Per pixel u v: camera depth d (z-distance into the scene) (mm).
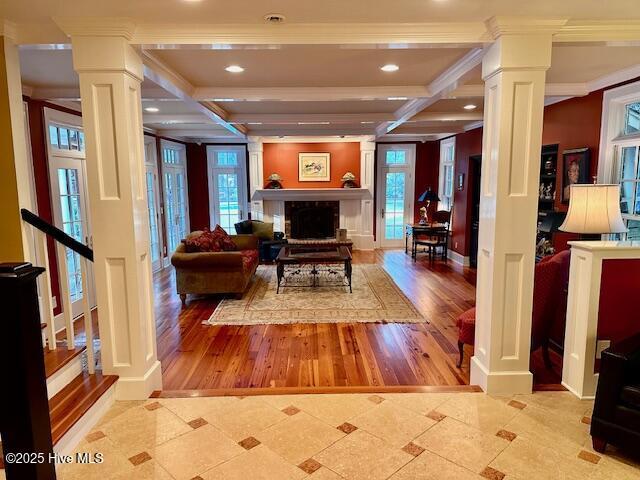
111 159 2479
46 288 2602
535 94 2447
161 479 1917
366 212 9125
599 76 3850
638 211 3713
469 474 1941
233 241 6715
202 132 7465
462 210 7598
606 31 2463
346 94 4215
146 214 2709
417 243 8117
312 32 2500
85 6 2188
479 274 2799
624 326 2568
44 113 4359
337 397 2660
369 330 4383
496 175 2523
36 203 4273
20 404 1510
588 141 4195
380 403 2578
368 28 2490
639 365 2051
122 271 2557
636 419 1944
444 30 2490
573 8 2252
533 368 3410
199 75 3689
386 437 2230
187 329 4461
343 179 9039
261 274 6918
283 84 4047
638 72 3520
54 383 2387
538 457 2061
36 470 1556
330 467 1994
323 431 2289
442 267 7418
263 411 2496
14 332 1474
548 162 4934
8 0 2113
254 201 8852
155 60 3107
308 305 5199
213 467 1999
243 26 2467
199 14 2303
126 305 2582
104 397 2479
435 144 9172
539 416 2418
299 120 5863
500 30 2385
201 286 5328
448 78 3586
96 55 2387
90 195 2494
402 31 2488
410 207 9406
